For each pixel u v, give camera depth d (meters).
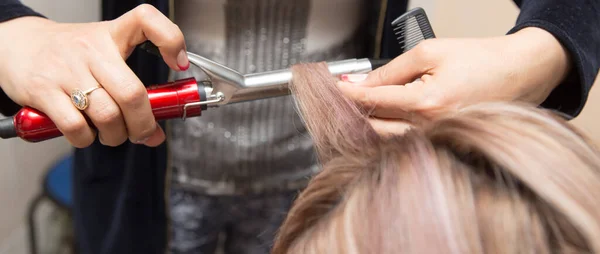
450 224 0.22
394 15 0.58
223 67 0.39
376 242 0.23
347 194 0.27
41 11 0.92
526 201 0.23
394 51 0.60
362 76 0.42
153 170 0.64
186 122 0.61
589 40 0.41
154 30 0.38
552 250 0.22
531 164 0.24
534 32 0.41
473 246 0.22
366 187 0.26
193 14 0.55
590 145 0.27
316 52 0.59
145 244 0.69
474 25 0.89
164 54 0.39
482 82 0.38
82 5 1.06
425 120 0.35
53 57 0.39
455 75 0.38
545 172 0.23
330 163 0.31
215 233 0.72
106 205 0.69
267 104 0.60
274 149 0.63
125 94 0.37
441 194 0.23
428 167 0.24
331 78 0.41
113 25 0.39
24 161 1.02
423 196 0.23
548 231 0.22
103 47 0.38
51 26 0.43
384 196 0.24
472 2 0.87
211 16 0.55
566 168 0.24
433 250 0.22
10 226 1.00
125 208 0.65
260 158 0.64
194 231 0.70
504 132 0.25
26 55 0.40
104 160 0.64
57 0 0.97
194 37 0.57
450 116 0.29
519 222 0.22
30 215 0.99
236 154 0.63
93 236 0.72
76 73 0.38
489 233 0.22
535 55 0.40
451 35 0.93
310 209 0.29
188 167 0.65
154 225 0.68
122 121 0.39
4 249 1.00
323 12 0.56
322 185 0.29
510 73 0.39
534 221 0.22
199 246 0.72
